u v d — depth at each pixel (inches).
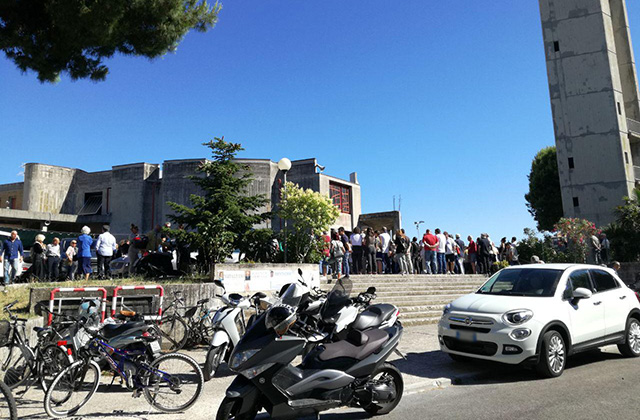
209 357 246.2
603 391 213.6
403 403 206.7
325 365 176.7
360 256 624.4
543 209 1503.4
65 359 211.9
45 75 431.5
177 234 434.6
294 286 217.0
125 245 566.6
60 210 1316.4
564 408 189.8
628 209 887.1
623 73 1365.7
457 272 799.7
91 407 201.9
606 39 1241.4
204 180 477.7
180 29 438.3
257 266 402.6
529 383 234.2
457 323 261.6
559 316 252.4
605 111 1216.8
